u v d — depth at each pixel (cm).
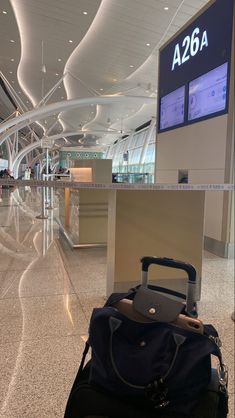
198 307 314
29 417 172
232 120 502
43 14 1177
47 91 2511
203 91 582
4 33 1398
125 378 101
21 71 2028
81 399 106
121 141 4638
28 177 3081
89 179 668
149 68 1720
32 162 4797
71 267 444
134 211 310
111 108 2856
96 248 557
